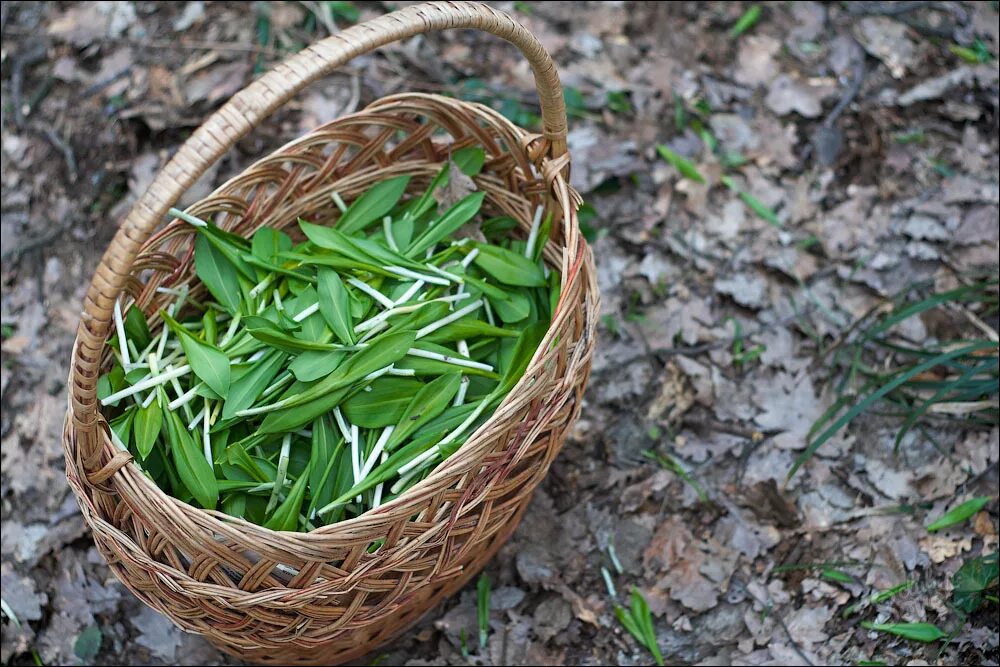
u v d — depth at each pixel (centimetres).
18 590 160
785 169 178
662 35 187
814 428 163
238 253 149
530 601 159
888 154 177
